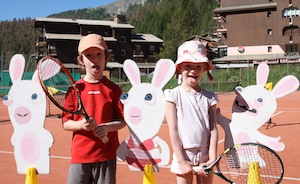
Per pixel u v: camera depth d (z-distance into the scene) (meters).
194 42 3.29
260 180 3.41
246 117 4.15
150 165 4.24
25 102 4.71
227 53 52.69
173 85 19.77
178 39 64.50
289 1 48.62
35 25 52.38
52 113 18.14
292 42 48.69
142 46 58.97
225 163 3.50
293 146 8.15
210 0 104.81
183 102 3.25
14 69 4.75
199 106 3.25
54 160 7.18
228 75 37.22
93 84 3.45
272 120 13.30
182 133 3.21
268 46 50.41
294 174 5.82
